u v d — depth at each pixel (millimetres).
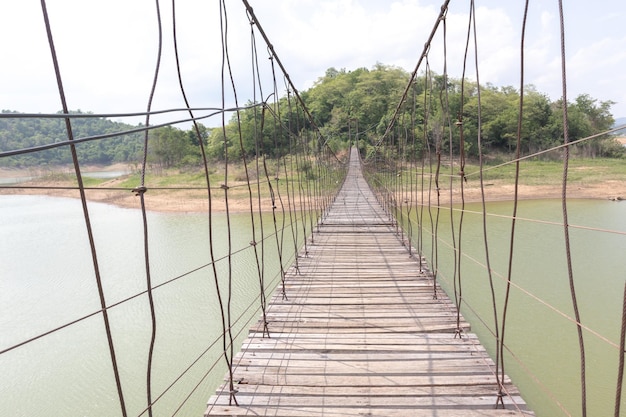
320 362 1869
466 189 15617
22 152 615
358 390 1647
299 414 1526
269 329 2244
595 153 24141
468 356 1898
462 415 1498
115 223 10992
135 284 5316
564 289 4621
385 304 2604
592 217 10219
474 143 24016
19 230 10445
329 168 9727
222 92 1535
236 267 5555
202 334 3736
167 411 2732
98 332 3949
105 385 3064
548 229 7742
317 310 2516
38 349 3670
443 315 2400
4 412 2816
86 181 22719
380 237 4809
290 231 7902
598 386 2838
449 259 5719
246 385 1702
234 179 17750
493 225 8234
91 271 6074
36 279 5746
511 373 2977
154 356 3418
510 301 4227
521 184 16531
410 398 1594
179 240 7828
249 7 1978
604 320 3854
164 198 15531
